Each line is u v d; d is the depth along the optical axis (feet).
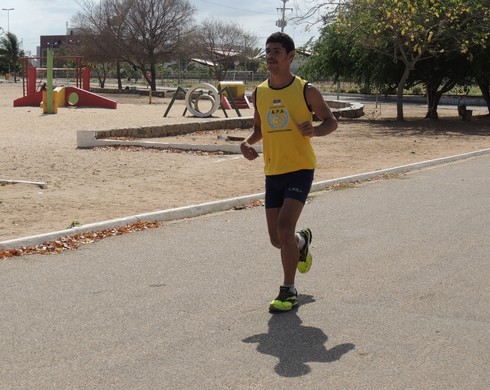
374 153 62.39
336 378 15.03
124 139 66.49
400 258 25.08
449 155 60.39
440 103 162.09
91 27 224.12
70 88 126.21
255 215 32.91
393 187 41.45
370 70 110.32
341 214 33.09
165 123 76.54
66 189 40.96
